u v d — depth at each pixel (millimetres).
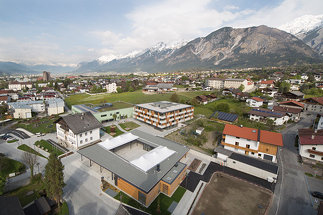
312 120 93000
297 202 39031
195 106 121438
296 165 53250
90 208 36219
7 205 29094
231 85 191250
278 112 92000
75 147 62469
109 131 79125
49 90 197375
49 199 37062
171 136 74062
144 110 88312
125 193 40656
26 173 48438
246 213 36281
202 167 52312
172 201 38781
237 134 59188
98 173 47688
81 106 103188
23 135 75500
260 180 46812
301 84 179500
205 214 35812
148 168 43250
